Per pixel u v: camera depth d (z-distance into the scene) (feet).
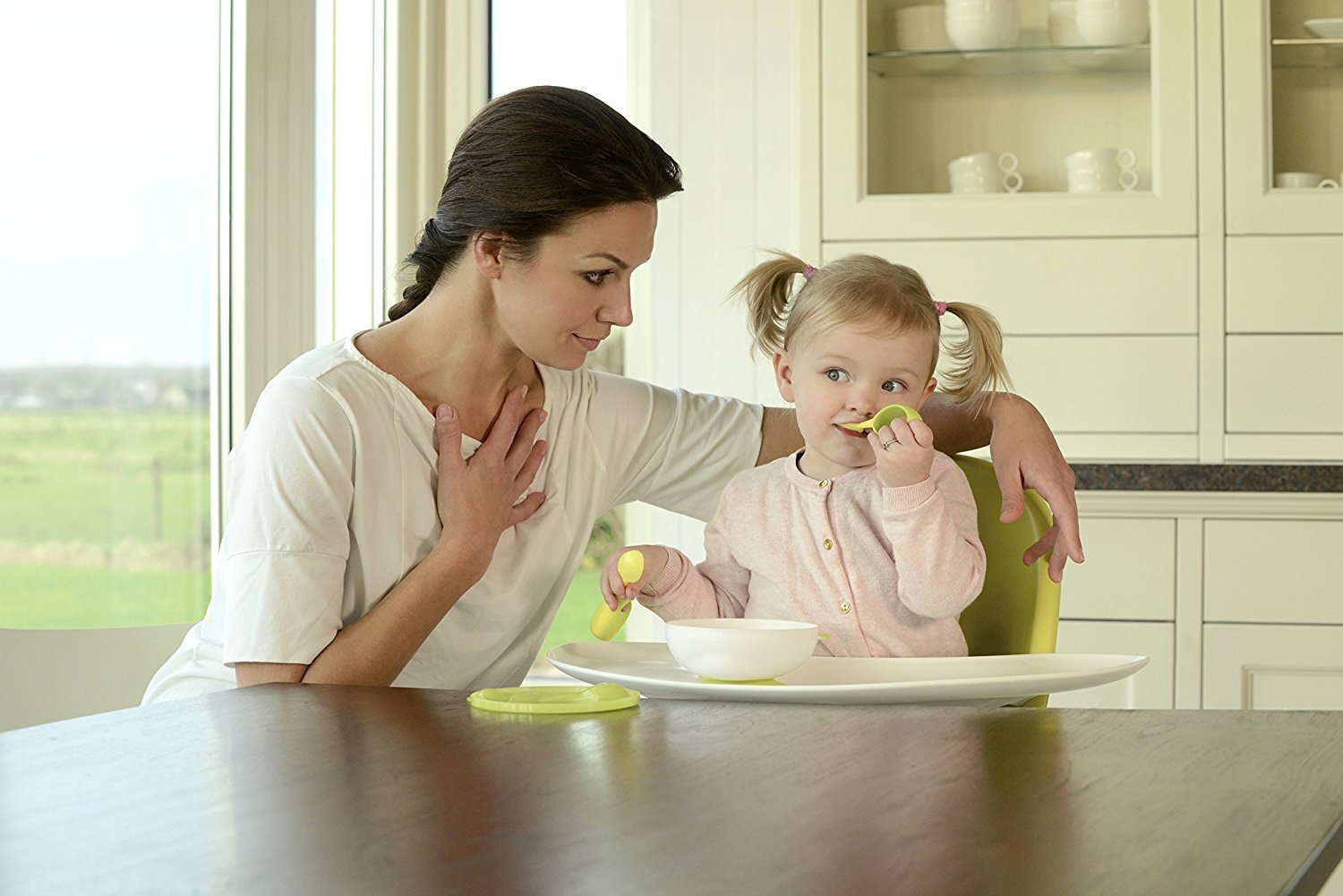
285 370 3.95
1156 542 7.57
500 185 3.69
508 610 4.14
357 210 8.21
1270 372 7.88
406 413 3.90
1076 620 7.65
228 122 6.80
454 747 2.28
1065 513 3.98
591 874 1.54
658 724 2.50
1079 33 8.21
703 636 3.06
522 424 4.13
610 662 3.57
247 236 6.82
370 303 8.40
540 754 2.22
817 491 4.55
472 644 4.11
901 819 1.79
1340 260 7.80
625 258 3.77
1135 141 8.21
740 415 4.97
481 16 9.49
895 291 4.49
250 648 3.42
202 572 6.68
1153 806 1.86
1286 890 1.48
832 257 8.36
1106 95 8.26
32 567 5.63
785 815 1.80
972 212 8.19
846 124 8.34
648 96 9.53
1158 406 8.00
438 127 9.09
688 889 1.48
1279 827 1.74
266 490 3.59
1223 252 7.92
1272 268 7.87
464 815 1.81
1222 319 7.93
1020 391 8.14
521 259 3.73
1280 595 7.46
